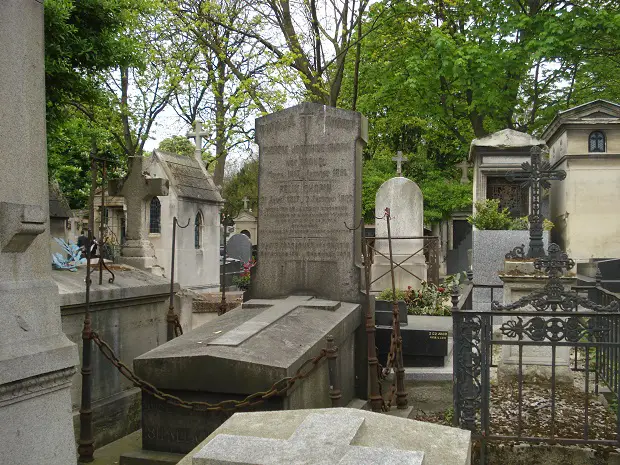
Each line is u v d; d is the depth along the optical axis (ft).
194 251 55.93
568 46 63.72
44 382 10.11
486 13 69.92
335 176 23.17
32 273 10.45
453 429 9.25
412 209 53.52
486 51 66.80
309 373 15.60
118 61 43.52
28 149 10.44
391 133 99.09
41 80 10.82
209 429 15.66
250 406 15.25
